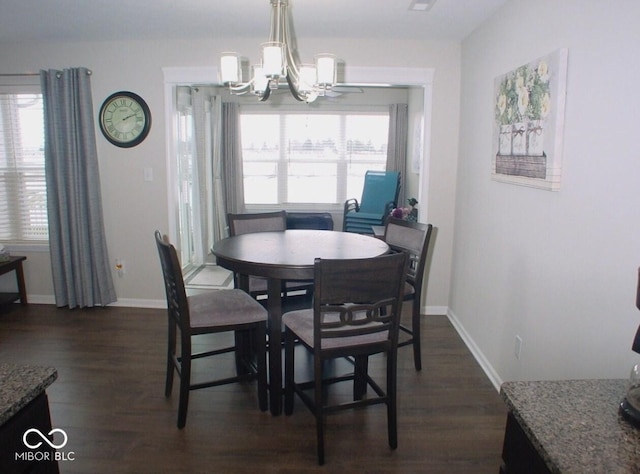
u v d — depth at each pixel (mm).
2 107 3934
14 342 3232
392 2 2701
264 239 2814
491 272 2801
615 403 1027
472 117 3252
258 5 2799
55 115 3680
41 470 1102
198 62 3633
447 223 3777
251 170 6359
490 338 2811
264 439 2143
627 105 1523
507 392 1074
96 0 2729
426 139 3680
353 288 1877
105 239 3928
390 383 2049
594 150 1710
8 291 4098
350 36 3457
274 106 6215
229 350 2664
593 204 1714
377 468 1951
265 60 2092
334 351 1965
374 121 6301
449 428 2238
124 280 3994
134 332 3424
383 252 2438
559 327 1962
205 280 4965
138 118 3742
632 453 856
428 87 3617
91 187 3779
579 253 1808
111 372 2793
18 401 981
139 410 2375
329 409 1988
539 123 2104
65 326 3537
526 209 2291
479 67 3104
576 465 824
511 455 1065
